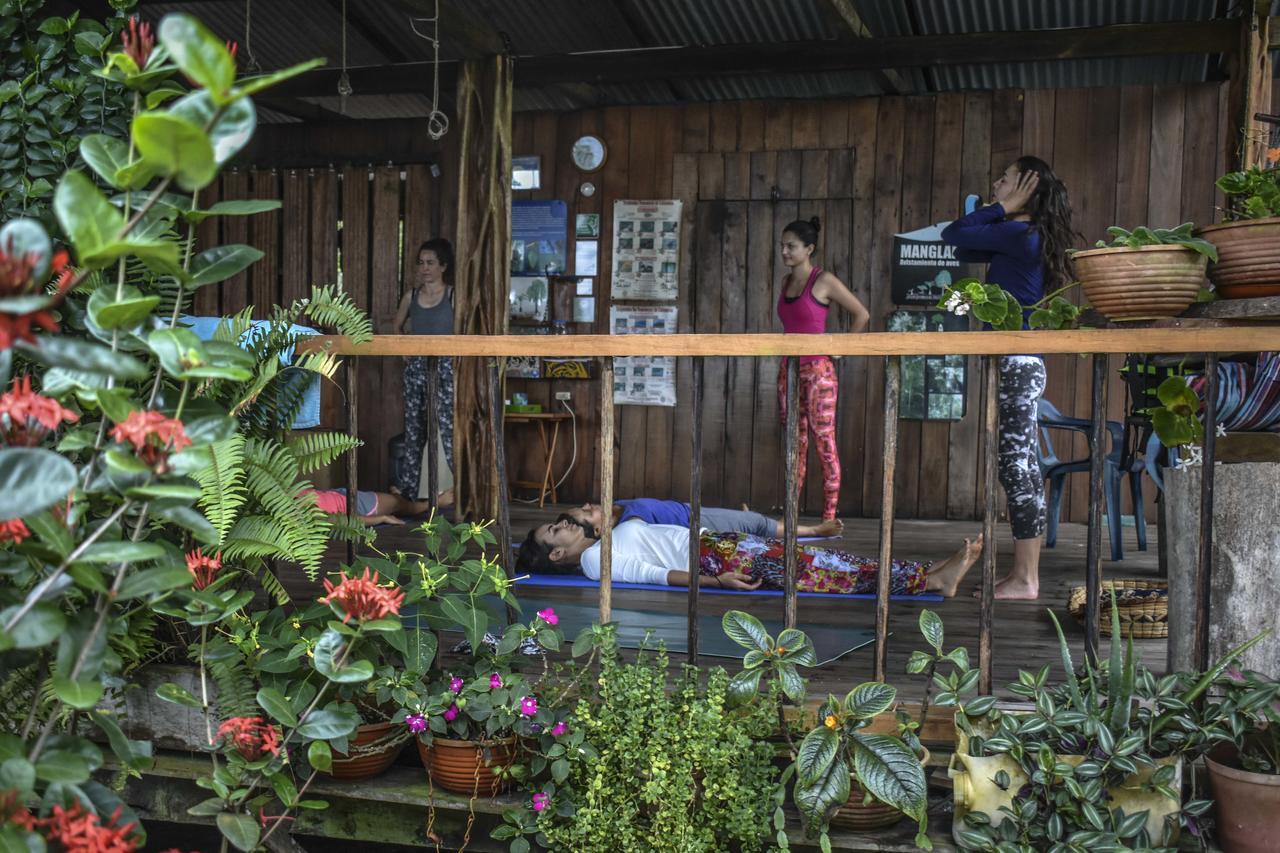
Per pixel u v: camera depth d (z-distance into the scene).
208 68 1.43
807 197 7.86
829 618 3.98
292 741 2.59
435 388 2.99
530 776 2.68
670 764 2.56
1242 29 6.04
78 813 1.60
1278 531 2.73
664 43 7.57
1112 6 6.65
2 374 1.57
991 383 2.68
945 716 2.77
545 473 8.07
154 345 1.66
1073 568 5.31
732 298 8.00
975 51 6.56
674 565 4.68
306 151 8.52
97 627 1.67
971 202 7.61
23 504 1.43
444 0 5.85
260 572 2.97
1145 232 2.76
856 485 7.79
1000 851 2.38
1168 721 2.46
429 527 2.99
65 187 1.46
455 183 8.35
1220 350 2.53
